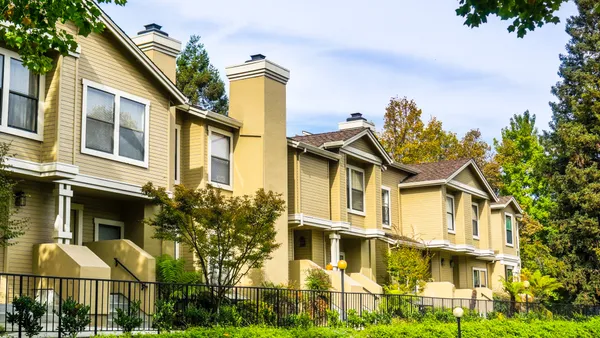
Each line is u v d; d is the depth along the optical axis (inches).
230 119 1000.2
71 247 705.6
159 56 941.8
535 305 1289.4
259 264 839.7
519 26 513.7
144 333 574.6
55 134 709.9
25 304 496.1
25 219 657.6
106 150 778.8
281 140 1050.7
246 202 820.0
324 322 874.1
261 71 1026.7
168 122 872.3
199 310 649.6
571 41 1951.3
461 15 519.5
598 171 1696.6
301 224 1099.3
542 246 2009.1
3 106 679.7
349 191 1268.5
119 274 761.6
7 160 657.0
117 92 799.1
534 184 2271.2
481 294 1539.1
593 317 1267.2
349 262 1304.1
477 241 1642.5
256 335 597.3
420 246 1403.8
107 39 793.6
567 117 1935.3
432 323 854.5
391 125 2284.7
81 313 518.3
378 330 739.4
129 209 848.9
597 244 1691.7
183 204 784.9
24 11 547.8
